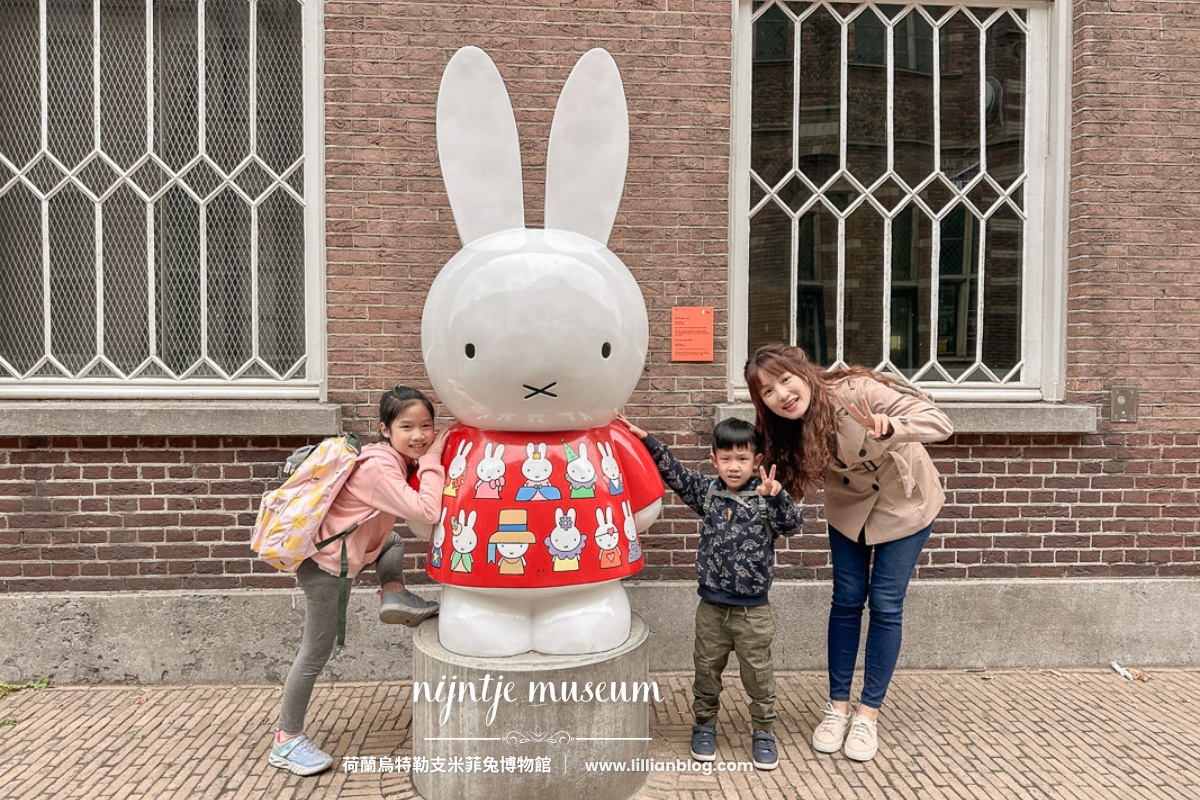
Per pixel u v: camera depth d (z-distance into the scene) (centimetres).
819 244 408
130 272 382
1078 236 392
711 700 302
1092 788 281
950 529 395
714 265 386
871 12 404
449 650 270
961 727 329
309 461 278
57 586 370
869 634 310
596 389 253
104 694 359
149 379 382
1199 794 277
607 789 268
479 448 263
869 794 278
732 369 401
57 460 368
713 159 384
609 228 279
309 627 287
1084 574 398
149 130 378
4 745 310
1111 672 389
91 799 272
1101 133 388
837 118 404
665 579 389
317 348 385
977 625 392
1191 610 396
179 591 372
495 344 242
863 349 406
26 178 376
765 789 281
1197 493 399
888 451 290
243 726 328
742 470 281
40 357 381
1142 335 394
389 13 369
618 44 378
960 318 409
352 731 324
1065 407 384
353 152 370
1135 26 387
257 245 386
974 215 410
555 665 259
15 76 375
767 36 402
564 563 255
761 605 292
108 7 375
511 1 373
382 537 294
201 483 371
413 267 375
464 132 272
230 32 380
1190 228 393
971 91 408
